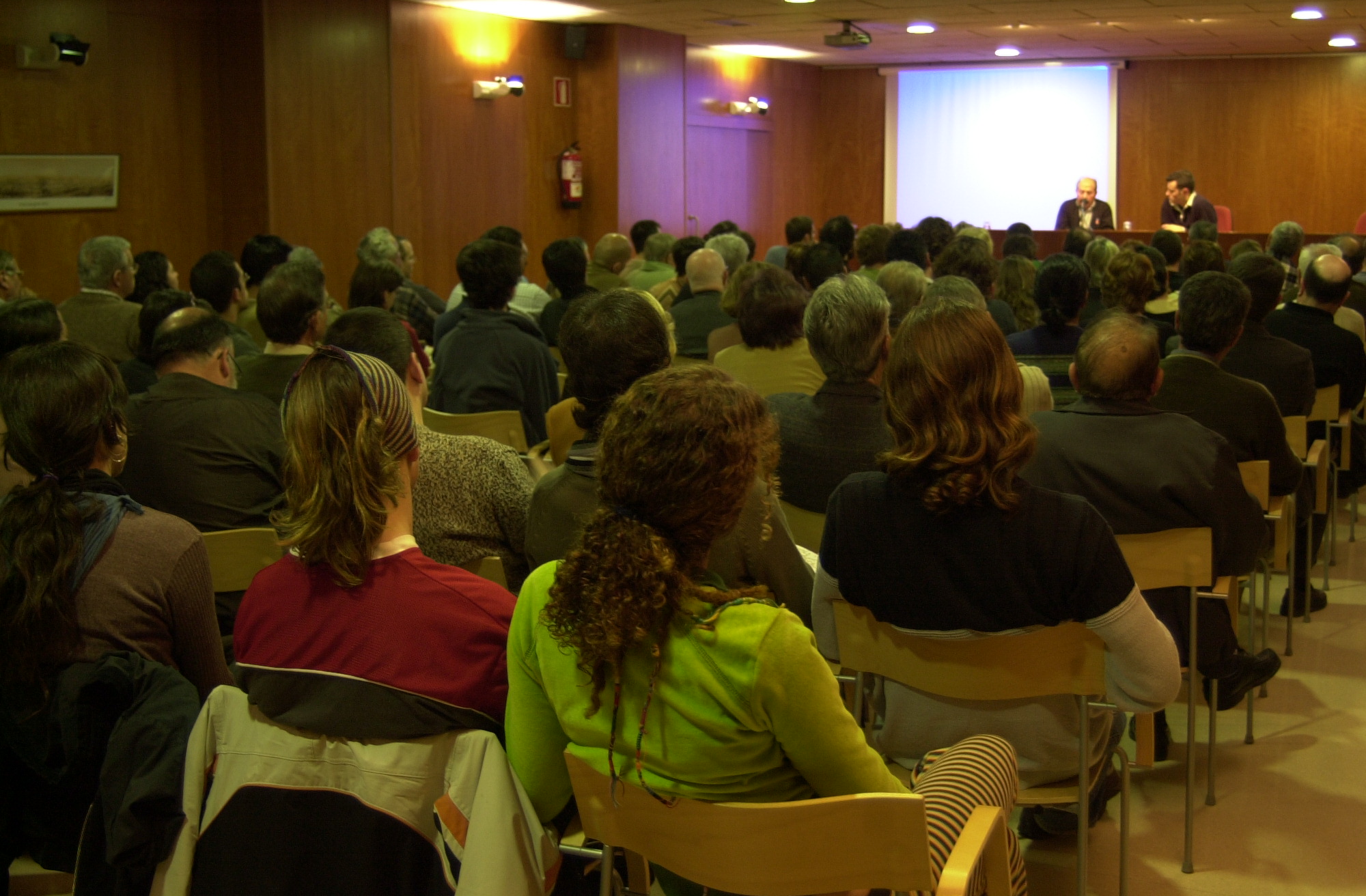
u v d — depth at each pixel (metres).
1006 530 1.71
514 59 10.30
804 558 2.29
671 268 6.70
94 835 1.62
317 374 1.51
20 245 6.89
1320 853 2.66
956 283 3.46
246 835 1.50
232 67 8.07
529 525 2.00
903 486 1.77
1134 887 2.53
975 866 1.33
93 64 7.23
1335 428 4.50
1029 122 13.99
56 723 1.70
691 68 12.48
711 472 1.27
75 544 1.72
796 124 14.47
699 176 12.81
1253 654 3.37
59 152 7.05
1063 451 2.44
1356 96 12.88
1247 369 3.77
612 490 1.30
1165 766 3.11
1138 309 3.90
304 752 1.49
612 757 1.35
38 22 6.84
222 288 4.58
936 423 1.73
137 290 5.25
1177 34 11.30
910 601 1.78
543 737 1.46
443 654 1.48
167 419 2.54
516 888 1.43
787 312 3.31
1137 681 1.74
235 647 1.54
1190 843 2.60
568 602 1.28
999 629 1.75
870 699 2.11
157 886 1.54
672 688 1.30
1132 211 13.79
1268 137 13.23
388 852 1.47
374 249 6.00
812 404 2.55
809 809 1.27
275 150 8.13
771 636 1.28
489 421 3.51
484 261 3.96
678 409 1.27
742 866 1.31
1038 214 14.12
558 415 3.06
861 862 1.28
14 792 1.80
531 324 4.10
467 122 9.88
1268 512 3.16
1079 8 9.57
